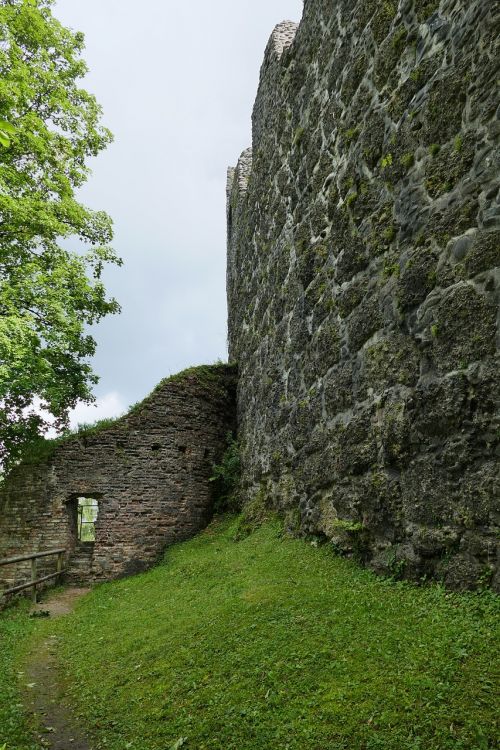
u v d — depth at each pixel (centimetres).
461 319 455
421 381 510
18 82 1313
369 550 592
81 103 1599
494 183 433
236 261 1571
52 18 1498
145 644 570
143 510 1245
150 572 1116
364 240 646
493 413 417
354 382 648
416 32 568
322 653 406
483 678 313
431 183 516
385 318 583
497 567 407
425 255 514
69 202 1468
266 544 856
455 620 396
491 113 441
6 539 1197
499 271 420
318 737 308
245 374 1334
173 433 1328
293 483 869
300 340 868
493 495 412
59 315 1352
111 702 454
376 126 636
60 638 732
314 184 839
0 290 1281
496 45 439
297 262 901
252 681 398
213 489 1358
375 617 448
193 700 401
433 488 482
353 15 724
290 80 1001
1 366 1157
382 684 340
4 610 983
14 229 1386
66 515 1207
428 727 287
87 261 1548
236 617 534
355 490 627
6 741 395
